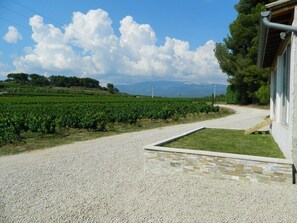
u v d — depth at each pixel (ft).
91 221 14.17
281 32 21.29
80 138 40.50
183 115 76.89
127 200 16.71
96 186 19.15
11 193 17.93
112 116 56.29
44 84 345.31
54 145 35.06
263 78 109.60
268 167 18.94
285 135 22.40
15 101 122.11
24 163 25.72
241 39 118.62
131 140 37.96
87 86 358.23
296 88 19.33
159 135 42.55
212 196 17.17
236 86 135.33
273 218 14.24
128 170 22.95
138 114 63.05
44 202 16.47
